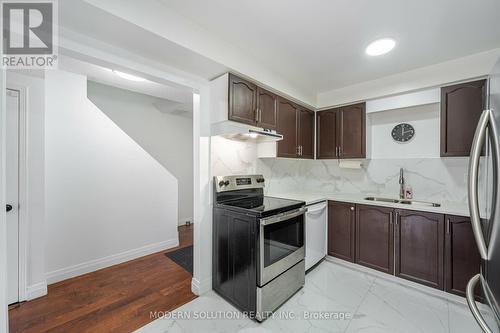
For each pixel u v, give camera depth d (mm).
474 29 1604
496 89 882
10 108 1815
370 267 2381
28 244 1918
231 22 1574
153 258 2885
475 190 897
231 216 1928
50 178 2236
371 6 1392
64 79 2334
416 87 2254
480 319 780
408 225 2133
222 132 1995
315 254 2496
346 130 2822
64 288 2137
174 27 1468
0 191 811
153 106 4012
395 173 2680
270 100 2361
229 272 1945
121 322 1679
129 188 2855
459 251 1876
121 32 1358
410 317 1724
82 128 2465
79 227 2424
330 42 1813
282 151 2551
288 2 1366
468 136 2023
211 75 2016
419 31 1644
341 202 2605
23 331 1579
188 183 4605
